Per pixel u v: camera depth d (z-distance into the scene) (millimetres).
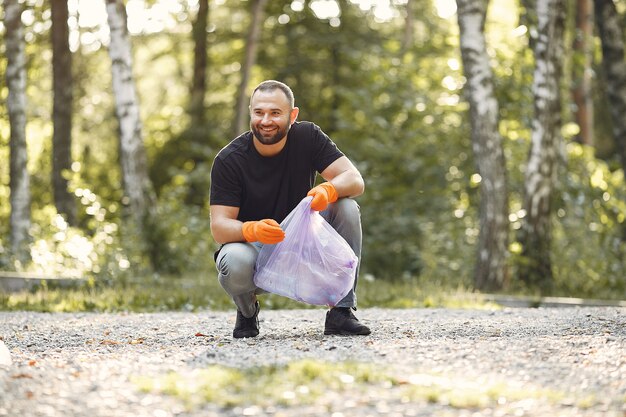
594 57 17453
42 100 21938
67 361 4586
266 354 4703
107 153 25156
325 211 5523
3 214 20188
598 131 26922
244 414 3443
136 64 26500
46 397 3711
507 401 3619
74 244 13008
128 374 4164
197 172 20406
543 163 12922
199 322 7188
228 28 25219
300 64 25219
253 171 5391
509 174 15375
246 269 5309
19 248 14367
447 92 17531
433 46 19156
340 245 5285
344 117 19266
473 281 13227
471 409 3506
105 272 12570
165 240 14586
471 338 5355
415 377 3965
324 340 5320
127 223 14578
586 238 13984
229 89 26234
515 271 13047
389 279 16000
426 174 17203
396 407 3518
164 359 4660
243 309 5629
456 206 16328
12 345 5668
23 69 15383
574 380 4012
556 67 12930
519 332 5723
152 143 26016
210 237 15789
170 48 25375
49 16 17891
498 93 15641
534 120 12969
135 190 14945
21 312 8781
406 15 22438
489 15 20969
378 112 18453
